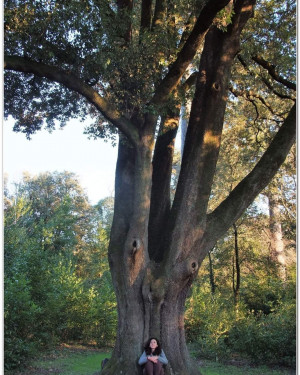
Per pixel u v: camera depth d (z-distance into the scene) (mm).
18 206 16734
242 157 17750
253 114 15828
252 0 8625
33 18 7074
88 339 16203
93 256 25688
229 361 12344
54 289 13891
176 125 9758
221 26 8008
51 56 7074
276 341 11719
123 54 7875
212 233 8008
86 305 15789
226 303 16750
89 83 8258
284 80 12250
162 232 8719
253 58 11961
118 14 8398
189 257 7785
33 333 11922
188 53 8109
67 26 7277
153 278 7746
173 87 8359
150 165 8109
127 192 8930
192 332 15414
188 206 7910
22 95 9742
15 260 11867
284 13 11789
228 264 20203
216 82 8328
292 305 13188
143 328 7664
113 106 7895
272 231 20984
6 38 7164
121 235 8523
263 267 19797
